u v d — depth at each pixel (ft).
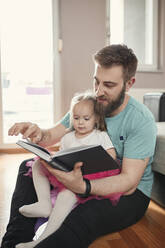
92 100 4.11
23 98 10.32
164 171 3.99
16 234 2.93
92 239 2.98
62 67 10.22
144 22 11.05
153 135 3.47
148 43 11.18
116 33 10.77
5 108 10.12
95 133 3.95
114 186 3.03
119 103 3.55
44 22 10.17
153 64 11.23
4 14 9.77
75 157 2.64
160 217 4.18
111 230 3.35
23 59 10.14
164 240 3.47
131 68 3.47
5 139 10.10
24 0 9.89
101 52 3.43
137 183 3.45
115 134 3.76
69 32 10.09
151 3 11.00
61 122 4.64
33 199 3.34
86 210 2.92
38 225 3.18
